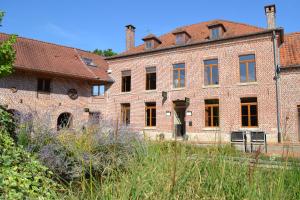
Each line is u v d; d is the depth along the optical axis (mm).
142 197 2623
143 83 21641
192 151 3514
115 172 3410
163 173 2949
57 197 3311
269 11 18703
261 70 17203
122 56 22875
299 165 3115
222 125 17938
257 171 2916
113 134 4648
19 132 4398
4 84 17938
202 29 22141
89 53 26297
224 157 3252
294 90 16328
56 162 3965
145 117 21266
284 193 2738
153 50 21203
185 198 2646
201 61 19328
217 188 2754
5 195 3080
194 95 19203
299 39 18625
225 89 18188
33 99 19078
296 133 15875
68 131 4750
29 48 21281
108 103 23219
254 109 17328
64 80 21000
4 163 3559
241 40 18031
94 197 2832
